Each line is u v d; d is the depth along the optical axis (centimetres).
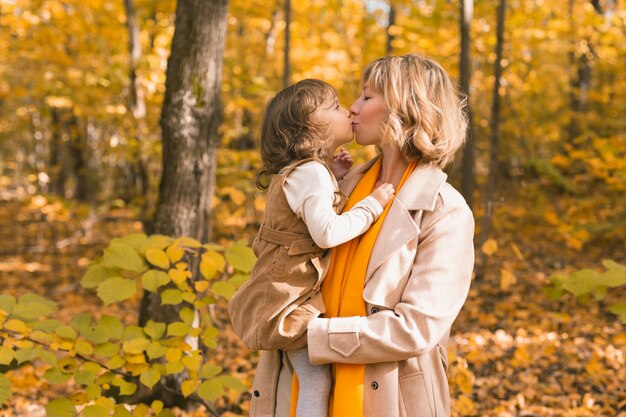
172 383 360
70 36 908
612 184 661
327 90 175
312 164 165
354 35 1034
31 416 380
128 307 762
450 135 163
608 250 878
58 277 957
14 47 959
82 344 239
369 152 606
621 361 474
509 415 390
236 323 170
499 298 690
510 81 1058
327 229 153
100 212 1184
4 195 2134
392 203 160
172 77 354
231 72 757
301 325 156
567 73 1238
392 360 150
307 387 157
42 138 2180
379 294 153
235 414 383
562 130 1220
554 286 290
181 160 355
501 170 1534
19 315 239
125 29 904
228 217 771
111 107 846
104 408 231
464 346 535
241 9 980
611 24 957
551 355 489
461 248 154
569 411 389
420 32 852
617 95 996
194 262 341
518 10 827
